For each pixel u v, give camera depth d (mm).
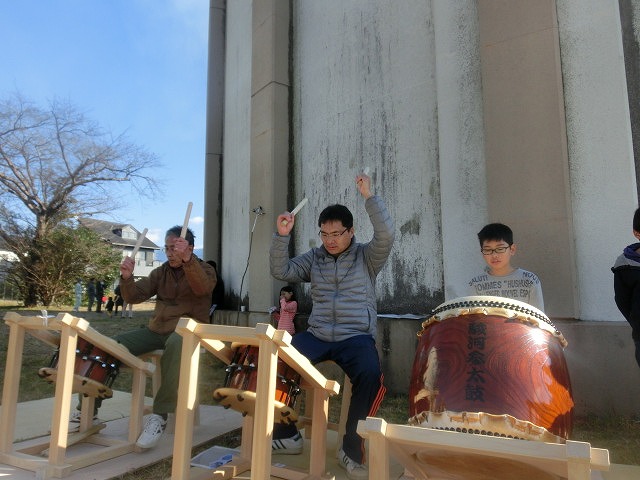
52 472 2613
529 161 3918
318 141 6043
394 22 5387
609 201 3680
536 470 1653
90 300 16344
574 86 3887
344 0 5930
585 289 3711
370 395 2777
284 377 2371
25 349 6914
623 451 3004
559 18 4000
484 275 3021
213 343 2400
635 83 3807
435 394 1858
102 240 19781
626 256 2691
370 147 5457
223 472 2645
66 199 19016
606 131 3736
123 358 2959
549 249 3764
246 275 7262
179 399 2244
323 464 2658
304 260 3203
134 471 2775
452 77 4660
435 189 4848
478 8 4305
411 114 5121
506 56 4109
